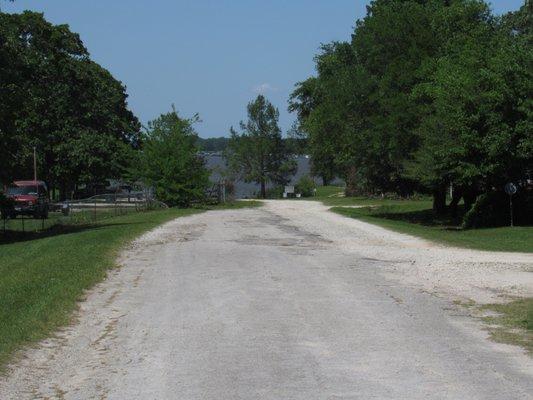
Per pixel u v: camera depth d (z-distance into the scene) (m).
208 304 11.73
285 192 93.94
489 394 6.77
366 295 12.66
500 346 8.88
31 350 8.52
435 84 33.53
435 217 42.88
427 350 8.62
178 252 19.42
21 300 11.18
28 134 51.50
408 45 38.78
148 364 7.98
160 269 16.00
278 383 7.14
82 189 69.88
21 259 17.66
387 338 9.27
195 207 48.53
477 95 30.36
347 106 39.84
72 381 7.31
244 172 98.56
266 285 13.73
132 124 65.50
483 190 36.28
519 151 29.69
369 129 38.69
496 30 38.16
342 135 41.50
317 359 8.16
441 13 38.22
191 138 48.72
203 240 23.00
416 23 38.88
